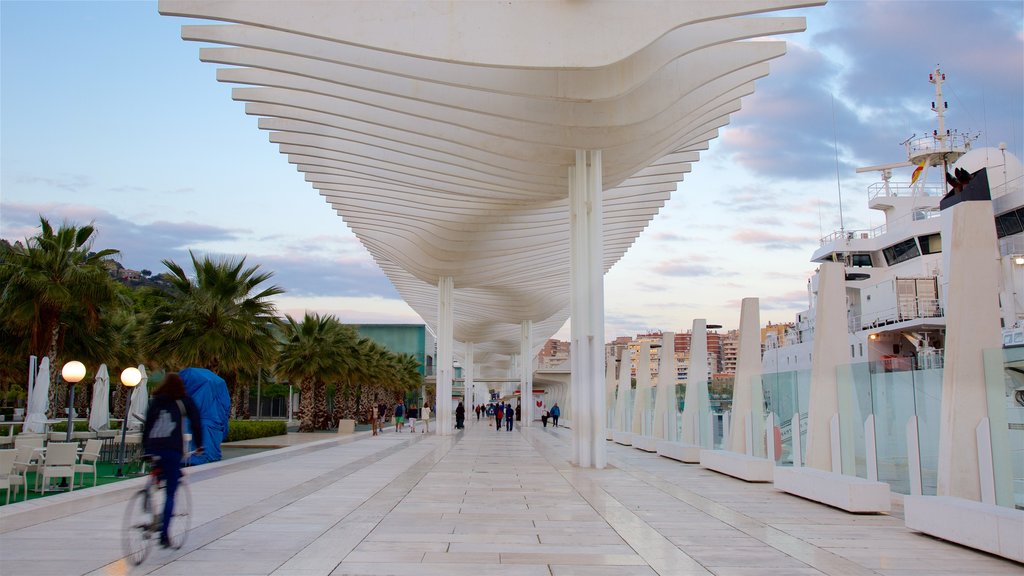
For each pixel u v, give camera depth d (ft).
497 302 145.48
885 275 101.96
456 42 39.55
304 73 45.37
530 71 45.06
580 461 53.06
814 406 38.47
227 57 44.73
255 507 31.45
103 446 61.36
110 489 36.86
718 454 47.98
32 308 70.59
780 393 44.91
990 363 27.58
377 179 68.28
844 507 30.40
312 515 29.19
